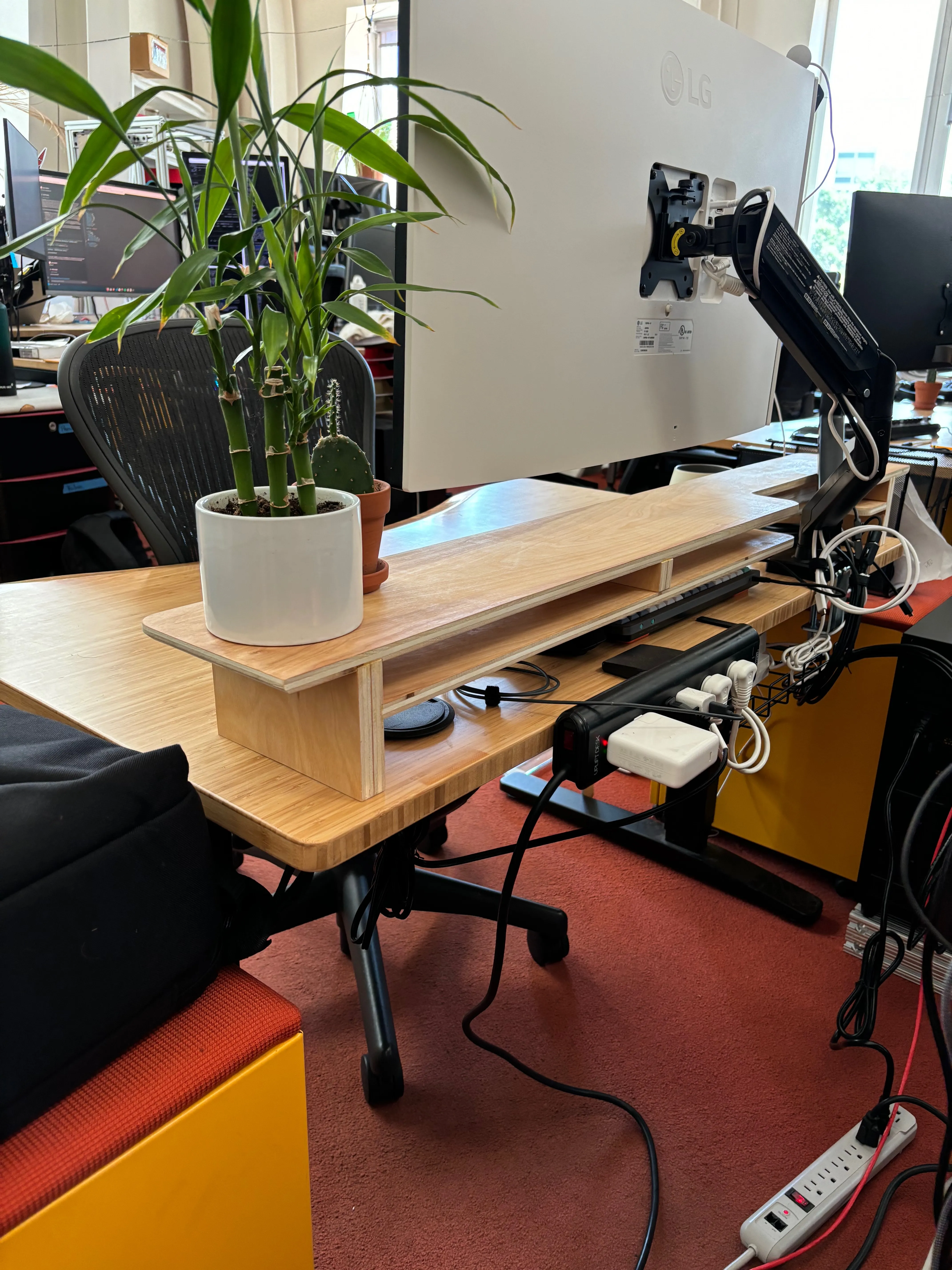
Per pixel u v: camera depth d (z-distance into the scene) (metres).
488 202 0.77
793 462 1.37
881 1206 1.08
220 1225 0.63
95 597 1.07
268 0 3.66
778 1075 1.30
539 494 1.44
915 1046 1.30
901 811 1.46
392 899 0.96
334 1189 1.12
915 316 2.11
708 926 1.62
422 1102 1.25
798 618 1.60
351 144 0.63
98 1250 0.55
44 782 0.56
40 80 0.45
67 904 0.52
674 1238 1.06
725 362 1.15
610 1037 1.37
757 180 1.11
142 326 1.38
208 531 0.60
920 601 1.54
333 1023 1.39
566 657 0.93
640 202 0.93
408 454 0.79
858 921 1.53
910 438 1.95
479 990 1.46
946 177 3.87
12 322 2.80
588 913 1.65
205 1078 0.59
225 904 0.68
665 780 0.74
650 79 0.89
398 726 0.75
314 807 0.63
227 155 0.60
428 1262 1.04
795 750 1.70
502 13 0.73
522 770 2.10
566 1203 1.11
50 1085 0.54
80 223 2.80
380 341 2.80
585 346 0.92
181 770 0.59
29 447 2.14
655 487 1.78
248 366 1.45
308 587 0.60
